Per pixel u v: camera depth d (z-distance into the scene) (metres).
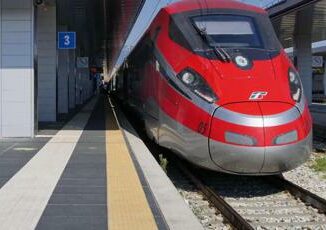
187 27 11.66
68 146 13.48
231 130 9.58
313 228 8.16
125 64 26.17
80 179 9.12
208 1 12.39
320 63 47.56
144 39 15.49
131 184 8.72
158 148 14.78
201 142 9.99
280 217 8.79
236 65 10.52
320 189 11.27
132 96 20.48
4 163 10.78
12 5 14.89
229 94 9.96
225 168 9.82
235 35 11.40
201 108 10.12
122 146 13.48
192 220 6.55
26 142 14.27
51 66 21.50
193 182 11.19
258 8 12.59
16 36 14.98
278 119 9.64
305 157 10.12
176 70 11.22
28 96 15.16
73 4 23.88
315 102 50.47
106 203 7.42
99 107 34.88
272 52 11.15
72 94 31.56
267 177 11.74
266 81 10.24
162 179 9.14
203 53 10.92
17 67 15.06
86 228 6.22
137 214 6.84
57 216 6.73
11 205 7.28
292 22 31.73
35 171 9.87
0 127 15.14
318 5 25.22
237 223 7.91
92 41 45.31
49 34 21.45
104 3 25.53
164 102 11.62
